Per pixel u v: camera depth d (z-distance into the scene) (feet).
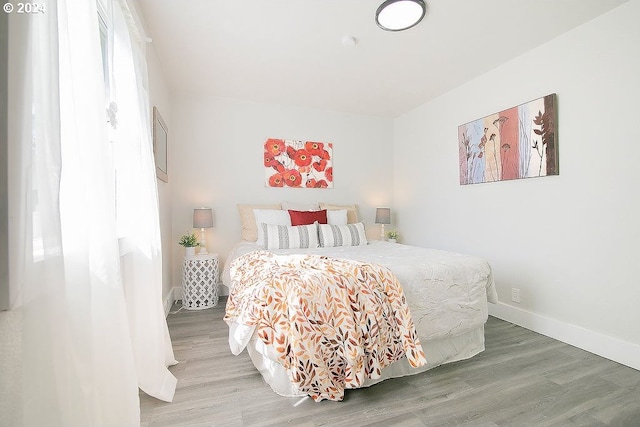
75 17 3.15
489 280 6.70
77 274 2.71
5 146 2.08
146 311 5.07
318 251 8.64
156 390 4.88
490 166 9.12
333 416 4.47
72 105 2.77
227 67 8.87
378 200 13.73
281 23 6.75
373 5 6.19
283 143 12.12
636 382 5.43
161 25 6.77
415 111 12.56
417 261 6.44
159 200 8.01
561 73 7.26
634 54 5.97
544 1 6.03
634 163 6.01
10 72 2.10
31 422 2.20
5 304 2.10
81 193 2.76
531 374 5.72
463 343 6.40
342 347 4.78
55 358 2.34
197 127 11.07
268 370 5.21
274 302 4.81
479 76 9.52
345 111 12.95
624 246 6.17
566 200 7.20
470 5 6.15
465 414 4.54
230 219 11.48
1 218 2.08
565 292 7.24
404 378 5.58
